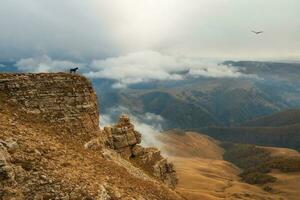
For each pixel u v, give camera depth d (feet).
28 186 136.98
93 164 188.85
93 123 235.40
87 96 234.17
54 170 151.64
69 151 182.09
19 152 147.74
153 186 233.55
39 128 194.18
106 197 157.28
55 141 187.42
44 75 216.74
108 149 251.80
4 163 133.08
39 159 151.64
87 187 153.69
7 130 162.09
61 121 213.87
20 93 203.41
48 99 213.46
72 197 144.15
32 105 205.57
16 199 130.31
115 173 199.52
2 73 204.33
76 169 165.89
